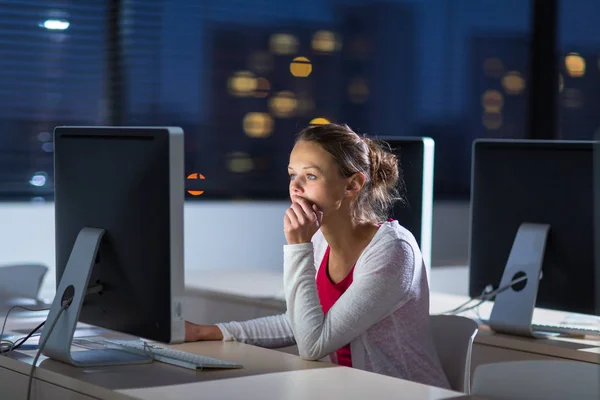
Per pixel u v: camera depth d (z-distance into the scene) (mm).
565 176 2883
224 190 4641
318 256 2566
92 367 2152
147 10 4457
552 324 3076
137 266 2088
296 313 2305
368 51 4953
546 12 5402
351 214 2418
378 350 2330
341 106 4902
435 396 1870
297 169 2381
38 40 4223
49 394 2117
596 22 5438
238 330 2570
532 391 1837
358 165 2395
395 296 2311
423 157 3137
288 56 4777
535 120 5414
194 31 4562
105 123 4387
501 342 2879
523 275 2945
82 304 2219
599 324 3076
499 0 5289
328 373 2098
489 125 5277
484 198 3096
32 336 2619
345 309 2273
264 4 4719
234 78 4652
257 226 4488
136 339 2600
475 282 3131
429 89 5117
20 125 4180
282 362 2236
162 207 2014
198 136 4582
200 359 2176
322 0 4844
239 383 1982
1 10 4145
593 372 1781
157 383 1976
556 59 5418
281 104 4758
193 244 4340
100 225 2191
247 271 4395
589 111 5457
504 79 5316
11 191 4156
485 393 1888
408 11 5047
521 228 2971
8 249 3973
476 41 5242
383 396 1864
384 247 2336
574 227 2863
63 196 2324
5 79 4152
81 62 4320
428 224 3158
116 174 2137
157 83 4488
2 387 2293
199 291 3961
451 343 2531
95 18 4348
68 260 2260
